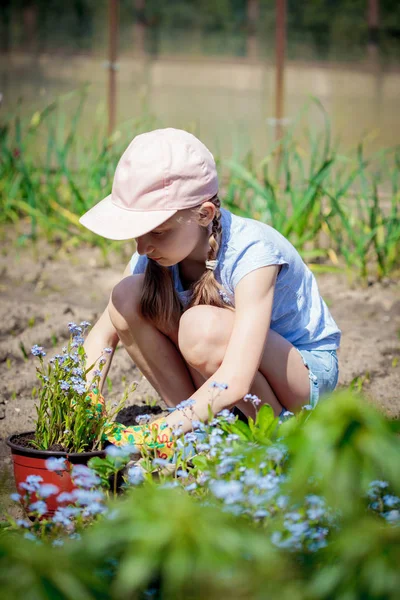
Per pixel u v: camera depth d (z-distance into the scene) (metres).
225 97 14.06
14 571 1.23
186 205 2.27
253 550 1.33
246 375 2.29
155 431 2.21
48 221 5.21
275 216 4.86
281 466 1.88
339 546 1.30
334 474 1.31
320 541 1.56
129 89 14.38
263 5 23.27
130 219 2.27
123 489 2.22
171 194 2.26
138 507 1.32
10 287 4.58
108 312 2.65
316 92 15.08
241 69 18.38
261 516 1.66
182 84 15.74
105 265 5.04
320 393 2.63
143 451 2.22
